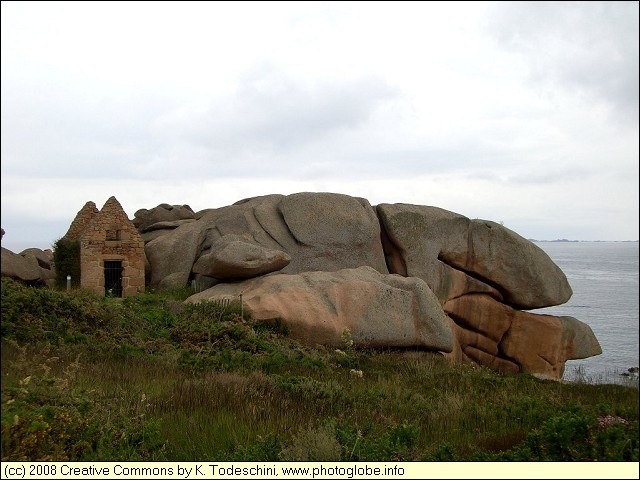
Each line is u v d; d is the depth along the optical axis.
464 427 10.09
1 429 7.24
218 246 20.81
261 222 22.73
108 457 7.57
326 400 10.71
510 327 23.98
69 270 22.42
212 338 16.00
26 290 15.66
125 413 8.97
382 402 11.12
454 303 23.45
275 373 13.53
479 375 15.84
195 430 8.75
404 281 19.70
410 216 23.02
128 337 15.18
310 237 22.22
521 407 11.16
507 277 23.75
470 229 23.83
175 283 22.22
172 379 11.67
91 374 11.38
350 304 18.62
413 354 18.80
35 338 13.59
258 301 18.27
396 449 7.98
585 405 11.57
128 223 22.28
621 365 22.69
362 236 22.48
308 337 17.83
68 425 8.03
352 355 17.11
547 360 23.66
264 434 8.59
